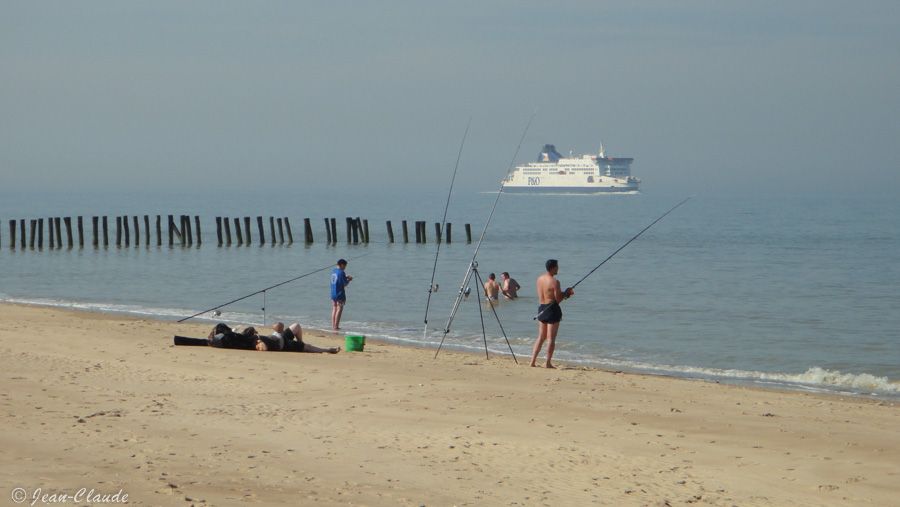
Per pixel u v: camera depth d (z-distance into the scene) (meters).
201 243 63.75
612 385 14.91
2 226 91.31
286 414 11.73
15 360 15.88
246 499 7.48
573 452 9.91
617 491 8.38
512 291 31.47
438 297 32.44
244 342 18.23
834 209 168.75
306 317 27.00
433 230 90.38
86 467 8.39
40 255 51.91
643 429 11.19
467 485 8.41
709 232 85.06
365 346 20.22
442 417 11.67
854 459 9.80
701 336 23.58
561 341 22.59
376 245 63.75
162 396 12.85
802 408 13.33
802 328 25.14
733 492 8.45
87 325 22.28
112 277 39.69
